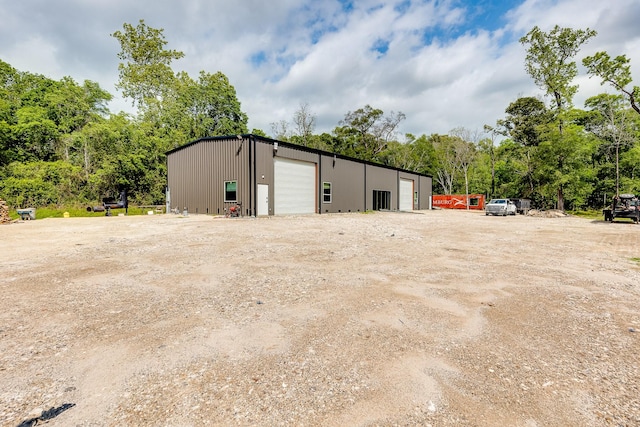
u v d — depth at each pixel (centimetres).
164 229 1195
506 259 698
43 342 293
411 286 482
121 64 3522
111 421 189
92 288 461
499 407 203
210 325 333
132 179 3041
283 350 279
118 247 796
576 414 197
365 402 208
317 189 2331
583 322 348
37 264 610
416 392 219
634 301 420
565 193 3225
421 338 305
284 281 504
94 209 2277
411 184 3731
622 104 3108
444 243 930
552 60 3006
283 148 2045
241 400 210
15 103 2858
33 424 184
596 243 953
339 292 450
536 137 3575
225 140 1933
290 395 215
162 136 3312
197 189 2083
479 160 4956
